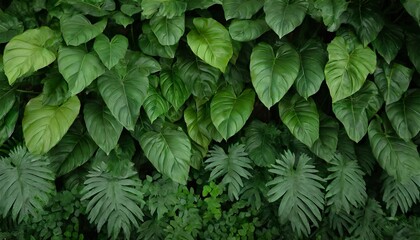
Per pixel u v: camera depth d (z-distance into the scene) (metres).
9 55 2.56
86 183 2.70
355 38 2.79
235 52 2.83
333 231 3.00
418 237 2.83
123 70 2.69
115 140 2.67
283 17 2.58
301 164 2.82
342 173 2.83
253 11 2.76
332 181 2.81
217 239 2.92
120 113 2.56
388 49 2.77
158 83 2.87
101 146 2.65
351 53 2.76
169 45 2.72
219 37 2.72
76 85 2.47
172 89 2.82
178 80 2.85
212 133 2.92
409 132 2.79
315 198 2.78
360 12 2.77
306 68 2.72
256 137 2.99
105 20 2.74
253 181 2.94
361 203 2.92
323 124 2.97
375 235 2.91
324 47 2.88
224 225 2.96
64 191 2.81
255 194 2.90
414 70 2.97
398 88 2.83
